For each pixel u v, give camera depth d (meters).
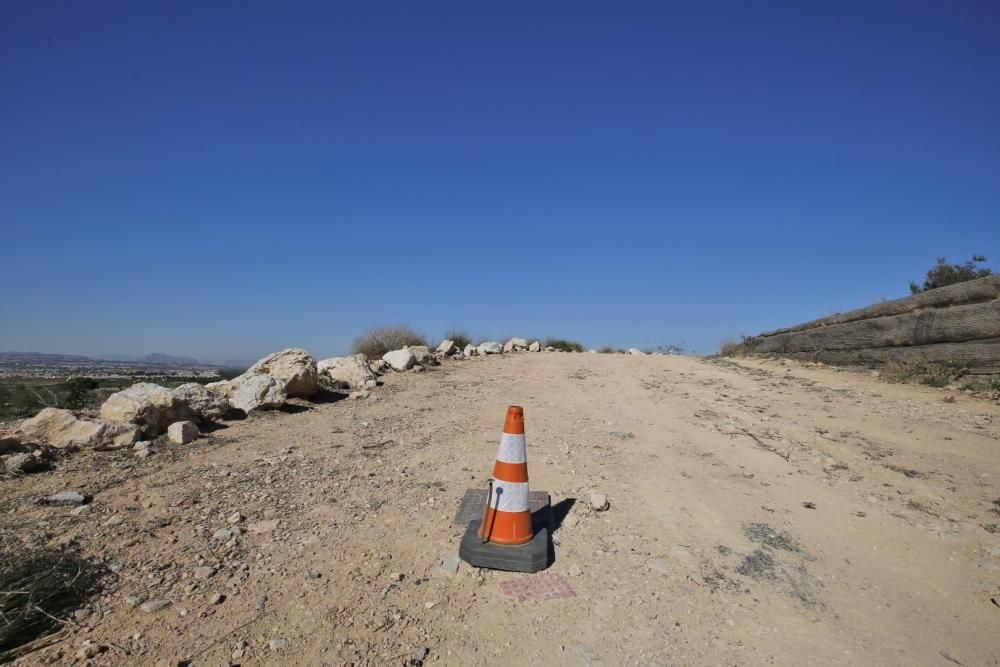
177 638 3.03
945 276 14.54
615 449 6.64
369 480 5.43
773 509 4.99
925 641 3.30
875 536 4.53
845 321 12.32
